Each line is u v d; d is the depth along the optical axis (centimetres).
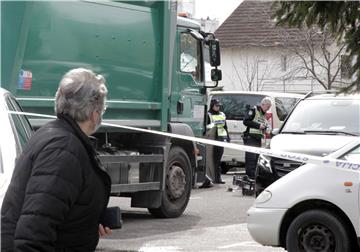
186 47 1477
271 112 2253
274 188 928
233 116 2336
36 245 372
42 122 1043
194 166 1425
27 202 379
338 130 1313
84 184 398
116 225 432
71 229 396
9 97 668
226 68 5094
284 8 889
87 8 1123
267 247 1048
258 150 588
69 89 410
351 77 912
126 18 1213
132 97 1234
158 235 1148
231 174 2411
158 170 1295
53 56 1057
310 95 1462
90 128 421
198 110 1541
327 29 895
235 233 1179
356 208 873
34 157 393
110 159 1162
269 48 4806
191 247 1040
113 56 1182
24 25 995
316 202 905
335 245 891
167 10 1306
